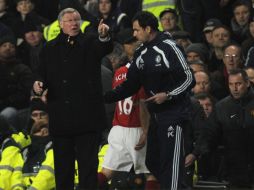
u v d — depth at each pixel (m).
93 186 29.30
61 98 29.41
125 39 39.81
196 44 40.38
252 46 40.44
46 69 29.64
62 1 45.09
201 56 40.06
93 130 29.28
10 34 44.28
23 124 39.94
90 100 29.25
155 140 29.38
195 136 33.59
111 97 29.80
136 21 29.12
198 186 34.09
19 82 42.19
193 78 28.56
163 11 43.00
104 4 45.88
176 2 44.94
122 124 32.22
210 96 35.34
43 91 29.67
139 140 31.67
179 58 28.56
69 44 29.36
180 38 41.34
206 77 36.94
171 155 28.64
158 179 29.64
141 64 29.12
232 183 34.19
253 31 40.69
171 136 28.67
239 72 34.41
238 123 34.22
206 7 44.69
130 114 32.03
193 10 44.56
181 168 28.70
